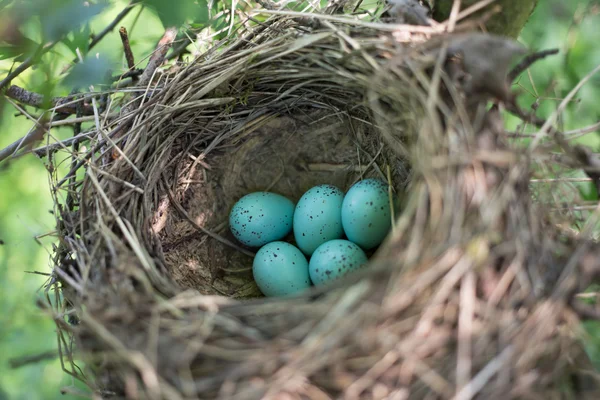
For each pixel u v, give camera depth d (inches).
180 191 15.4
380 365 11.8
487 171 12.6
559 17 15.6
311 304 12.5
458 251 12.1
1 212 19.3
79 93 15.1
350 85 14.3
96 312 12.5
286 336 12.2
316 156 15.9
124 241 13.7
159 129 14.8
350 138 15.5
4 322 17.8
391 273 12.3
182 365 12.0
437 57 13.0
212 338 12.3
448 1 13.5
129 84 15.8
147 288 12.9
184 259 15.2
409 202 13.0
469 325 11.8
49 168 14.5
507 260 12.2
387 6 14.1
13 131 18.3
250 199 15.6
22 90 15.4
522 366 11.7
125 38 15.3
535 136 13.3
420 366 11.8
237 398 11.7
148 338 12.3
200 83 14.8
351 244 14.7
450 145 12.7
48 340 17.8
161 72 15.3
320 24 14.3
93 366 12.6
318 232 15.2
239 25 15.3
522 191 12.6
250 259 16.1
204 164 15.5
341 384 11.9
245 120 15.4
